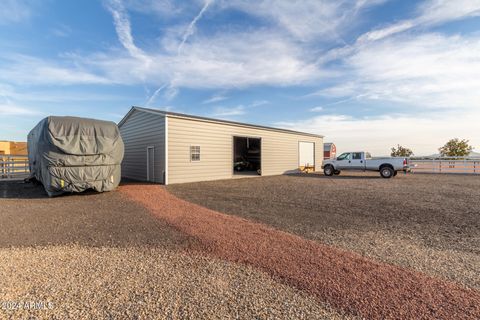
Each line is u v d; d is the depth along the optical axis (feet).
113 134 31.60
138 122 48.49
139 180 46.93
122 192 31.30
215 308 7.26
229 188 35.04
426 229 15.49
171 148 39.99
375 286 8.52
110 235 14.15
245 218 18.12
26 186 37.60
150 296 7.89
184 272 9.60
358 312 7.04
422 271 9.72
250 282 8.82
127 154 53.78
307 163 70.08
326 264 10.31
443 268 10.01
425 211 20.35
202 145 44.29
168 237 13.78
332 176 56.08
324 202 24.35
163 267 10.04
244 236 13.93
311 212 20.08
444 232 14.89
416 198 26.45
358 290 8.24
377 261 10.68
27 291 8.14
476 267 10.12
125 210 20.80
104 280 8.93
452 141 101.14
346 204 23.32
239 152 79.30
